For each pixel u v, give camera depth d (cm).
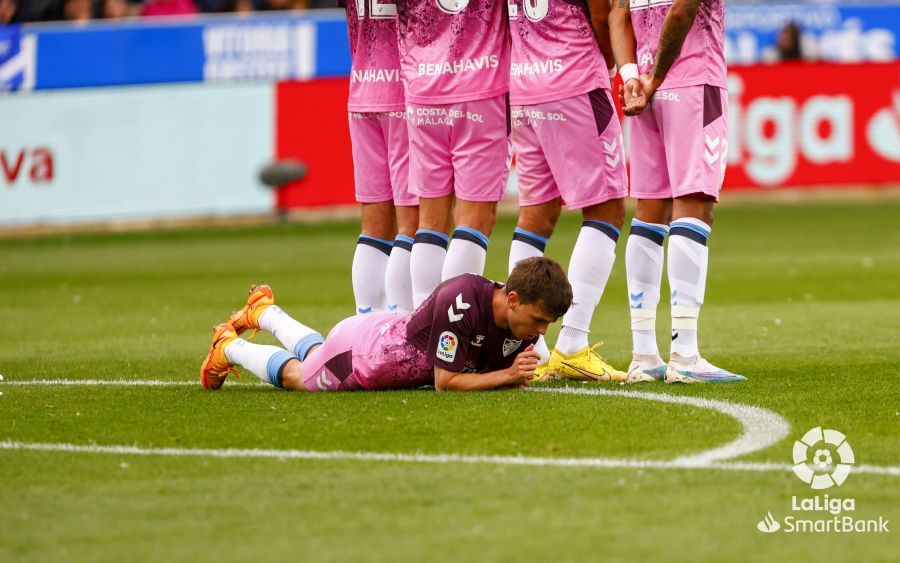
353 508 1227
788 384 1878
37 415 1700
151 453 1462
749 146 5681
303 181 5500
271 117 5484
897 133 5769
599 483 1302
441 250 2039
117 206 5472
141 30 5450
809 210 5691
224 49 5469
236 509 1231
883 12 5731
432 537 1134
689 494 1260
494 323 1741
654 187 1964
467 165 1988
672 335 1930
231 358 1881
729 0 5866
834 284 3431
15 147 5456
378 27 2127
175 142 5472
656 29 1891
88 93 5447
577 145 1945
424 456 1420
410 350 1778
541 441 1483
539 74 1939
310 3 6172
